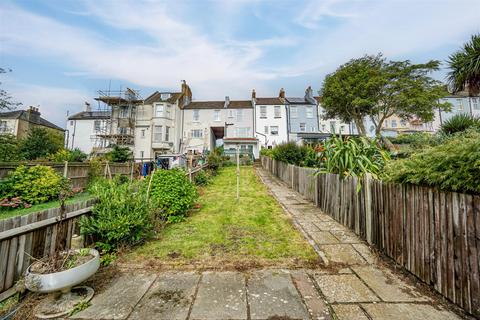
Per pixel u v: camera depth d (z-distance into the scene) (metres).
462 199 2.30
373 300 2.50
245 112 30.16
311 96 30.70
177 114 28.61
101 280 2.91
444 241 2.50
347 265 3.34
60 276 2.25
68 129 30.25
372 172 5.14
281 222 5.44
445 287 2.47
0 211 6.94
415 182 2.87
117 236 3.49
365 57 18.75
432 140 6.67
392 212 3.49
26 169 8.34
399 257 3.28
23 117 30.16
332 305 2.42
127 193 4.16
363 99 17.70
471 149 2.24
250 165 22.92
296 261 3.45
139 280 2.91
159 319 2.20
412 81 16.61
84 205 3.66
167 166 18.42
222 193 9.28
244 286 2.78
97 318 2.22
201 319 2.20
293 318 2.21
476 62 5.52
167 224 5.20
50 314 2.26
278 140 28.83
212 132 31.50
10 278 2.49
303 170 8.98
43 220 2.91
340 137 6.33
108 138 27.45
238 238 4.38
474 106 28.92
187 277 2.98
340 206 5.46
